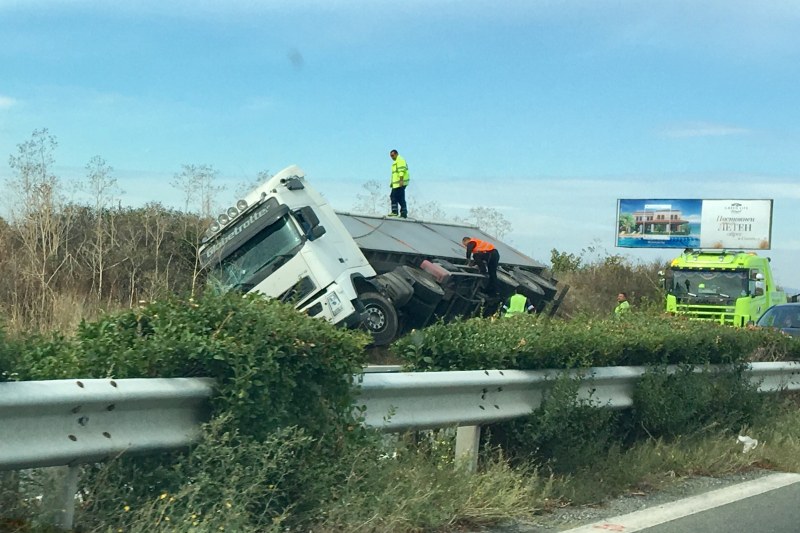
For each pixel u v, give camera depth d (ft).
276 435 17.62
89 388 15.55
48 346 18.54
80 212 68.95
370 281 59.26
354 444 19.58
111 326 18.53
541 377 25.12
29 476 16.11
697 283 94.12
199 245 58.13
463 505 20.90
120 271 64.03
